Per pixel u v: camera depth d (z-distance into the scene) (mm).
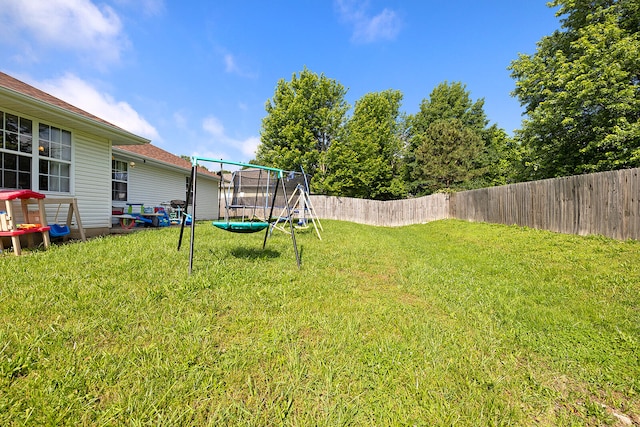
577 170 10055
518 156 12734
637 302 3004
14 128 5070
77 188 6289
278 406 1389
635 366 1903
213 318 2236
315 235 7914
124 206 9359
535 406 1535
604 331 2406
